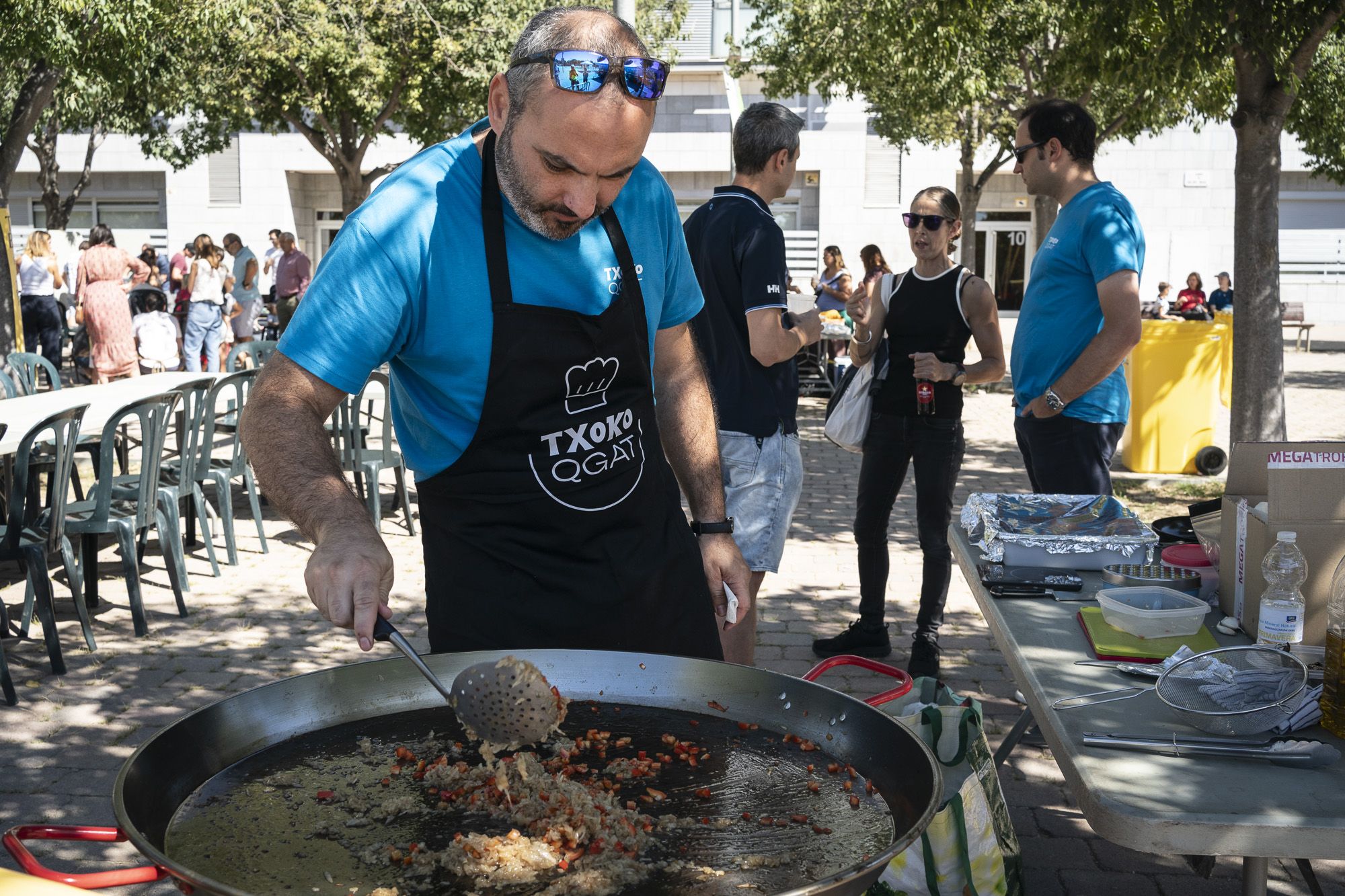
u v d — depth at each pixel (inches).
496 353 77.0
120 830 53.5
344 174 653.3
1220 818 60.7
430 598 85.1
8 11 351.9
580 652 79.4
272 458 71.4
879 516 190.1
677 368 98.9
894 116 714.2
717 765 70.0
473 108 583.2
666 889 56.0
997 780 101.3
